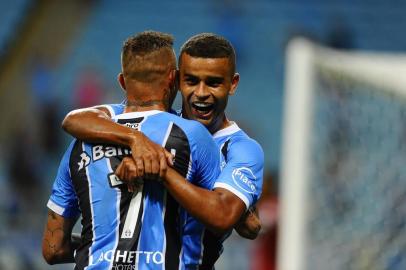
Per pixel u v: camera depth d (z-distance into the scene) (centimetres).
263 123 5900
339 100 2164
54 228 1355
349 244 2108
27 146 5112
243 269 3319
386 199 2112
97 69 6206
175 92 1334
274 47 6438
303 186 2103
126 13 6712
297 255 2084
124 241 1218
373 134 2141
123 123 1271
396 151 2130
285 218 2106
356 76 2166
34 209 4069
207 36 1345
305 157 2111
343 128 2152
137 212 1225
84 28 6575
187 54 1334
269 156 5669
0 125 5672
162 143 1242
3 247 3534
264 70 6309
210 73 1321
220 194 1255
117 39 6562
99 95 5775
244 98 6100
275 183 3422
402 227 2098
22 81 5975
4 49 6238
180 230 1242
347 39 6375
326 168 2133
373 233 2105
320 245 2102
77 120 1274
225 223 1221
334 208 2116
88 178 1259
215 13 6700
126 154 1245
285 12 6706
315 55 2164
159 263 1212
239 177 1291
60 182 1333
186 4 6750
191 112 1348
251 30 6538
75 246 1393
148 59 1273
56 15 6575
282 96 6122
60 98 5744
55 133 5334
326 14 6719
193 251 1257
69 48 6431
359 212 2117
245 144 1363
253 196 1298
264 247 3114
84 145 1280
